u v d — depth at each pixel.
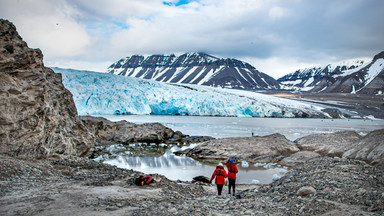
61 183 9.53
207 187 13.57
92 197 7.91
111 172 12.00
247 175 18.80
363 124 85.75
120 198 7.95
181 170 20.20
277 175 18.11
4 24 13.66
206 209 7.38
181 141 38.22
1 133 11.91
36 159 12.98
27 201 7.34
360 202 6.68
